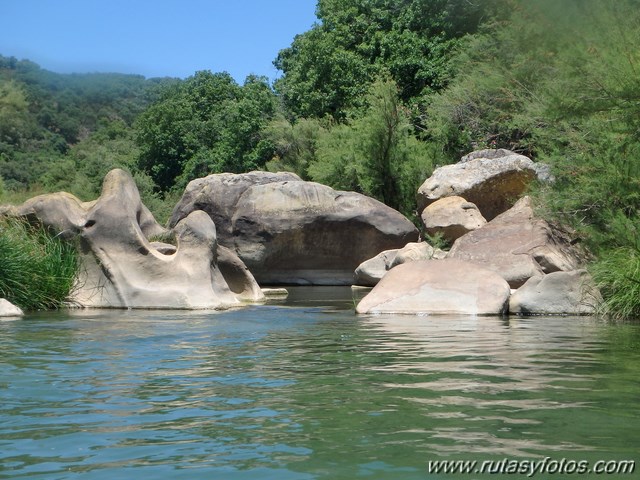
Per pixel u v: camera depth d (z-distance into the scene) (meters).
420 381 5.45
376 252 20.62
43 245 12.62
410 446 3.68
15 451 3.68
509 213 14.94
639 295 10.64
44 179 53.78
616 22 10.07
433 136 25.36
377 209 20.72
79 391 5.15
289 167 34.38
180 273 12.60
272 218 20.59
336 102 34.97
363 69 33.47
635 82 10.16
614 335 8.37
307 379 5.56
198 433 3.98
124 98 84.06
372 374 5.77
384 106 25.80
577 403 4.66
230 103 51.31
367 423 4.16
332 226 20.48
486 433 3.92
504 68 18.80
